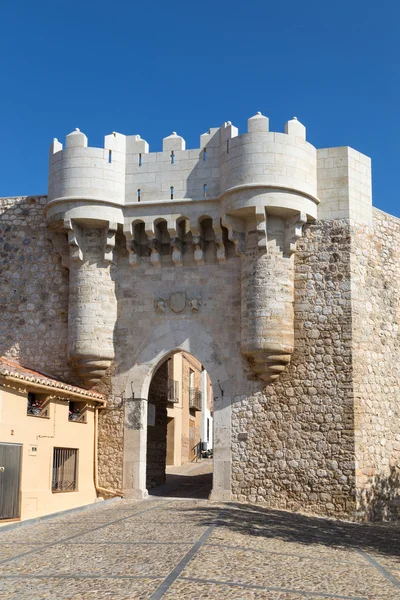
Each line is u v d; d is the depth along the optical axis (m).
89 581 11.34
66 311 24.44
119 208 23.33
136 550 13.62
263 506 21.36
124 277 23.92
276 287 21.83
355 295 22.09
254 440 21.91
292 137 21.97
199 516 17.97
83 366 23.30
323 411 21.50
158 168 23.34
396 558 14.55
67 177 23.09
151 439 26.16
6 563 12.95
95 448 23.23
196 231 22.91
